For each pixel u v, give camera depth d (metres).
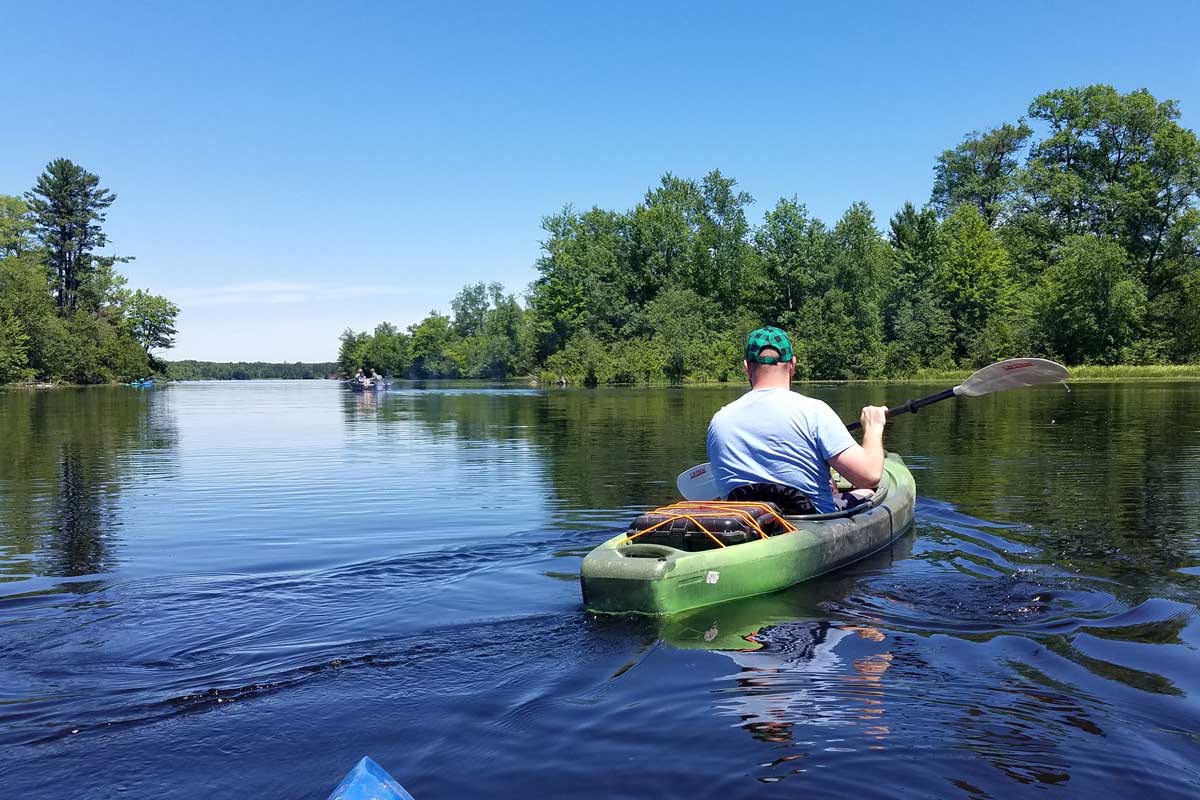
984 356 46.19
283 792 2.20
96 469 10.02
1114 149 52.94
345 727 2.58
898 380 44.38
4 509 7.18
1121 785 2.08
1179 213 49.31
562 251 57.94
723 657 3.14
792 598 3.99
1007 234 55.34
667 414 19.20
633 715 2.59
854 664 3.03
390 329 97.19
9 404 28.48
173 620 3.82
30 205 65.25
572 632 3.51
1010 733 2.39
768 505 4.40
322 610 3.94
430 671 3.07
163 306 72.44
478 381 69.19
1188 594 3.98
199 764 2.37
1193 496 6.92
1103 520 5.94
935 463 9.16
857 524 4.74
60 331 55.50
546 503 7.12
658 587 3.65
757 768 2.19
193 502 7.50
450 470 9.54
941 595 4.02
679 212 57.19
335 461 10.71
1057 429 13.12
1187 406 18.34
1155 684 2.78
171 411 23.77
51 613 3.96
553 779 2.18
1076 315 44.62
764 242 49.06
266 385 67.75
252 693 2.89
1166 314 46.62
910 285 47.16
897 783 2.10
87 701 2.84
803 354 44.56
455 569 4.75
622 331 51.16
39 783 2.27
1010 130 61.06
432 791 2.14
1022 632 3.41
